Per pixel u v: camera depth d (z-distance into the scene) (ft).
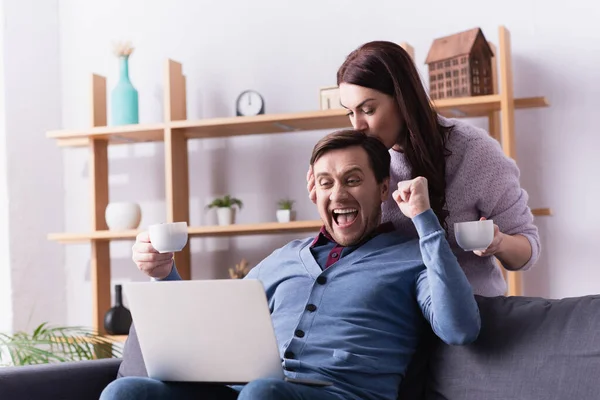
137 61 14.48
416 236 7.90
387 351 6.96
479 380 6.70
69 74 14.88
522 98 12.16
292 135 13.74
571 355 6.32
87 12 14.80
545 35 12.54
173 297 6.38
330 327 7.01
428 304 6.93
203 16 14.17
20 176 14.16
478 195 7.90
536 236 8.07
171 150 13.07
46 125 14.66
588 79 12.35
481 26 12.83
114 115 13.57
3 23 14.10
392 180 8.16
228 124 12.73
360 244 7.52
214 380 6.43
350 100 7.68
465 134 7.96
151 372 6.64
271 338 6.14
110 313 13.15
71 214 14.84
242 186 13.94
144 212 14.42
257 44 13.91
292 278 7.54
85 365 8.21
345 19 13.48
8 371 7.70
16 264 13.99
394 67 7.57
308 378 6.76
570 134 12.41
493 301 7.06
